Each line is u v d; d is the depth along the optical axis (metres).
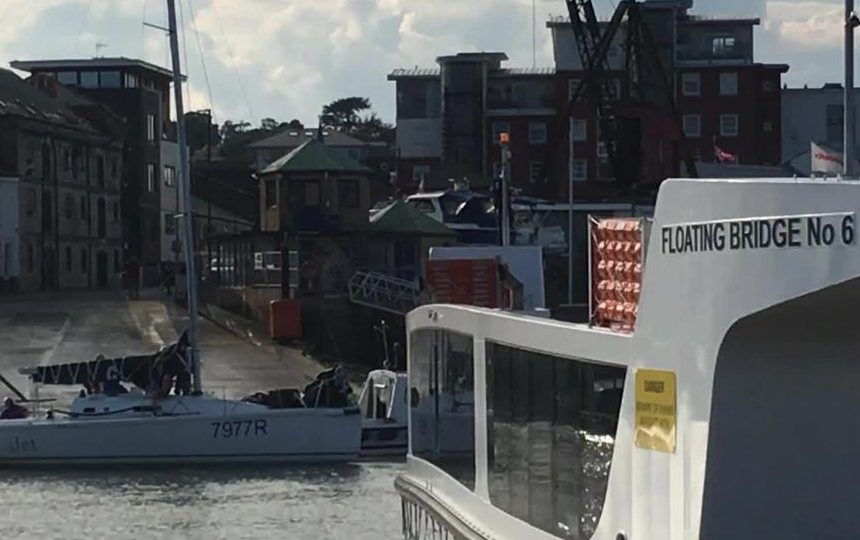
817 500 9.37
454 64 123.06
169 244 115.12
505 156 35.16
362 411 43.59
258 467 40.34
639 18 84.75
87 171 98.69
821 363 9.17
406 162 129.38
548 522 12.27
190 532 30.27
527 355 12.71
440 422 16.20
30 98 93.94
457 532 15.09
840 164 17.66
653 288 9.90
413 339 17.66
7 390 50.09
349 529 30.11
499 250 25.75
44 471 40.09
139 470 40.22
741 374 9.18
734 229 8.81
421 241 74.25
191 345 43.25
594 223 11.45
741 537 9.38
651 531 10.04
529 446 12.74
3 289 85.88
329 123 191.12
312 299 65.81
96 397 41.22
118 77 112.06
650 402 9.99
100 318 68.12
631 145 72.69
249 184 129.38
